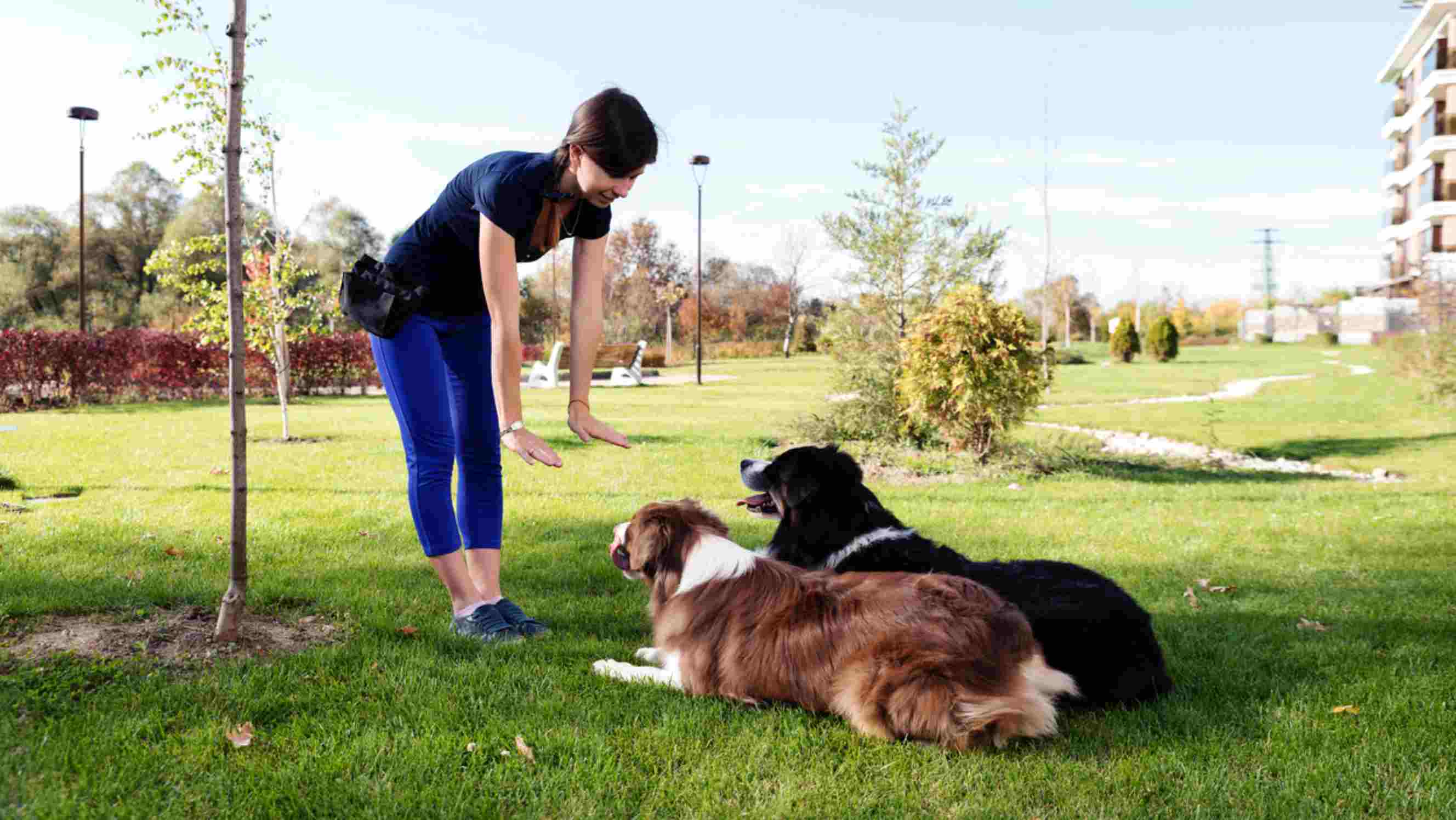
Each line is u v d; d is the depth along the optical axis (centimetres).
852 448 1148
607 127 321
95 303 3981
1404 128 5172
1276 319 7875
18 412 1631
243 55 325
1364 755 276
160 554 498
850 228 1276
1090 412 1839
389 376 378
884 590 295
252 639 355
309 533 575
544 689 317
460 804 230
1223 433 1475
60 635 343
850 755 266
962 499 839
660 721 292
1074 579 339
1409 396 1947
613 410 1741
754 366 4228
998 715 265
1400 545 640
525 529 631
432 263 373
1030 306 5931
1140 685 320
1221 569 560
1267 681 346
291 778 241
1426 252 4622
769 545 436
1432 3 4250
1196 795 248
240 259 336
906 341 1100
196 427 1310
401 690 308
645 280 6034
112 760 245
